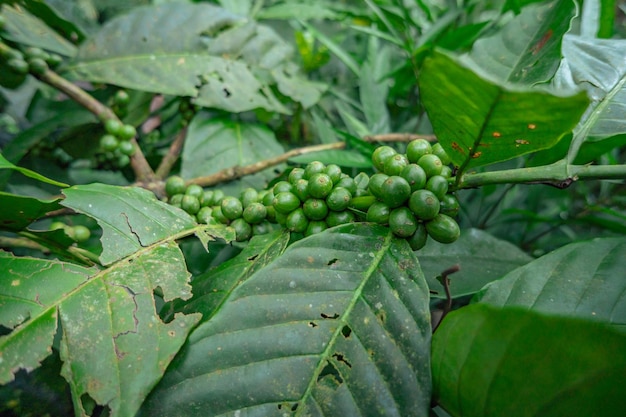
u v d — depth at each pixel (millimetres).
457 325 179
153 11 366
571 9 231
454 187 215
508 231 402
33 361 170
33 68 319
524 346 158
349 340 185
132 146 328
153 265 208
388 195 204
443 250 277
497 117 166
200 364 178
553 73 221
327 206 226
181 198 269
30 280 186
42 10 349
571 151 218
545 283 213
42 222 329
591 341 148
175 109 442
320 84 406
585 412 155
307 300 192
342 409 173
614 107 237
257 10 484
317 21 577
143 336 180
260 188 337
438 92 166
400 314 193
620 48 266
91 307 184
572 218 337
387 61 482
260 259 226
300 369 179
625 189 376
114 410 163
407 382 181
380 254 207
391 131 437
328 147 354
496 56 248
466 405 176
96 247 290
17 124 459
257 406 172
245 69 375
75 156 376
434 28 392
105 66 347
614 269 212
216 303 213
